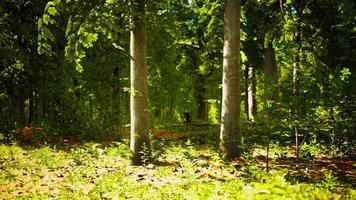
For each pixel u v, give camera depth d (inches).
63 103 823.7
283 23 533.6
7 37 782.5
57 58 835.4
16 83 825.5
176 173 413.7
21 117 848.9
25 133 724.0
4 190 356.2
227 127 491.2
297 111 408.8
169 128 1003.3
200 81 1275.8
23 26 797.9
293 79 439.5
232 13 490.3
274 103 411.2
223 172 410.3
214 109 1402.6
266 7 694.5
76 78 867.4
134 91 465.7
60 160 507.5
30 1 806.5
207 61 952.9
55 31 807.1
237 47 492.7
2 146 633.6
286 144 553.0
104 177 398.9
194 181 368.8
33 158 530.0
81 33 417.1
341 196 286.4
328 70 431.5
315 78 420.2
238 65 494.6
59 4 419.5
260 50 938.1
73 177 399.9
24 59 770.2
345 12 486.9
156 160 478.9
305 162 423.2
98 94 829.2
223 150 491.5
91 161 500.1
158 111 1491.1
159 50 1087.6
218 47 643.5
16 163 490.0
